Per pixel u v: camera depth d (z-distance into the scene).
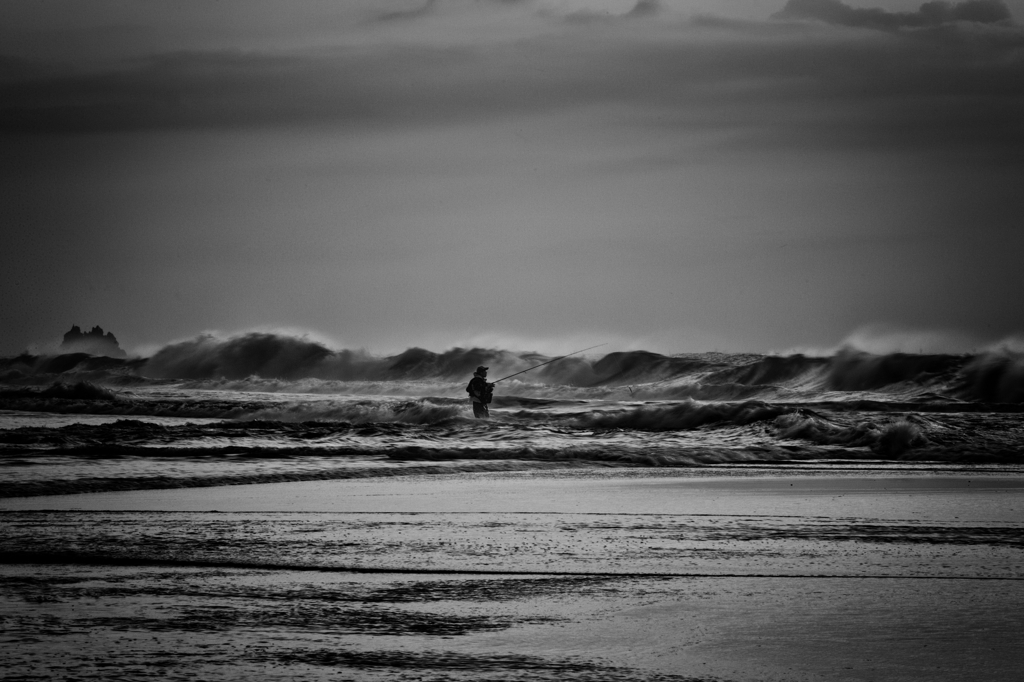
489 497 46.69
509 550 31.84
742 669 19.44
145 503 42.69
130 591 25.59
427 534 34.97
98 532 34.34
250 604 24.36
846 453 75.69
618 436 83.06
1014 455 74.00
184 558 30.05
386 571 28.47
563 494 48.22
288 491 48.59
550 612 23.86
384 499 45.56
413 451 67.69
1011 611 24.08
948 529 36.59
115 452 61.50
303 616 23.25
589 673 19.14
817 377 179.62
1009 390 155.12
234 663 19.52
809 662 19.91
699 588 26.47
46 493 45.53
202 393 185.38
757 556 31.03
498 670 19.28
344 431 78.25
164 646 20.59
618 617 23.41
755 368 189.88
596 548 32.31
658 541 33.72
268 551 31.31
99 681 18.28
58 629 21.83
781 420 85.12
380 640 21.30
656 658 20.12
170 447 65.62
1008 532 36.06
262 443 70.69
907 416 86.44
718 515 40.31
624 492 49.38
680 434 84.88
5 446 62.31
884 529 36.53
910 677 18.94
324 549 31.75
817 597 25.52
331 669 19.20
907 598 25.33
